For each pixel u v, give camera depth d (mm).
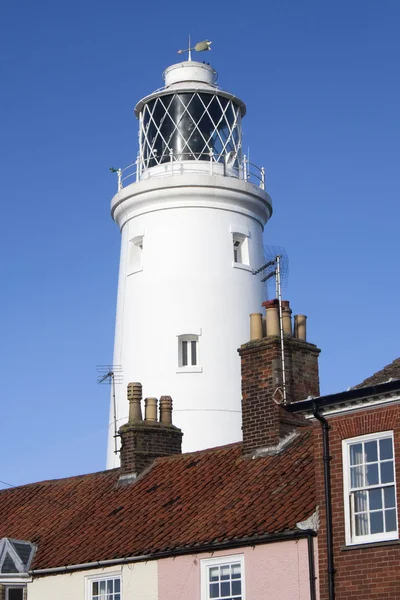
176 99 48562
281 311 31312
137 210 47844
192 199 47031
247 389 31344
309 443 29938
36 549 32125
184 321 45750
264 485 28953
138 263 47531
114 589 29562
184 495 30953
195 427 44312
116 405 46094
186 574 27797
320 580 25031
